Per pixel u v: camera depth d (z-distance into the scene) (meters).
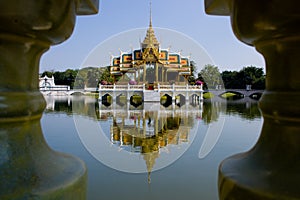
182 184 4.25
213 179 4.51
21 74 0.64
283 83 0.61
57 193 0.59
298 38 0.57
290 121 0.58
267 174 0.58
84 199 0.71
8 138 0.60
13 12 0.55
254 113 14.46
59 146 6.52
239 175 0.62
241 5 0.63
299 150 0.57
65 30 0.66
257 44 0.67
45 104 0.71
